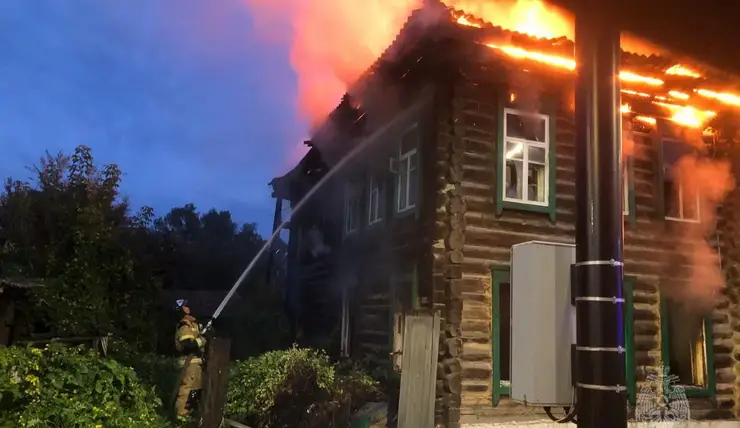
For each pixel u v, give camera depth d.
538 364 4.03
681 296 10.56
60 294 10.77
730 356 10.62
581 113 3.84
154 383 9.95
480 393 8.93
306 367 8.57
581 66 3.88
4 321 9.84
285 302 19.31
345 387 9.02
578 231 3.76
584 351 3.61
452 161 9.26
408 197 10.65
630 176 10.50
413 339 8.61
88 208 12.45
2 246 13.63
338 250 14.30
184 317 8.15
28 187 14.06
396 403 9.40
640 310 10.18
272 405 8.21
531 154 9.97
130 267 12.48
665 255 10.53
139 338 12.79
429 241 9.29
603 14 3.83
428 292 9.12
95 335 10.86
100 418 6.31
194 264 39.78
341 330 13.40
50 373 6.45
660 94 10.37
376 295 11.53
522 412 9.05
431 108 9.78
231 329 18.38
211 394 7.42
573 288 3.79
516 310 4.21
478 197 9.40
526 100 9.91
